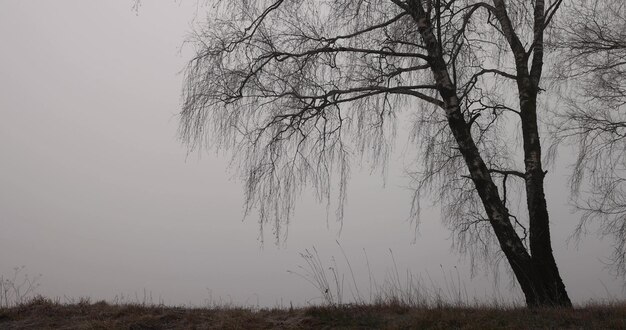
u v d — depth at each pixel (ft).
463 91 30.99
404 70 28.02
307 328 21.20
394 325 20.92
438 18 27.43
